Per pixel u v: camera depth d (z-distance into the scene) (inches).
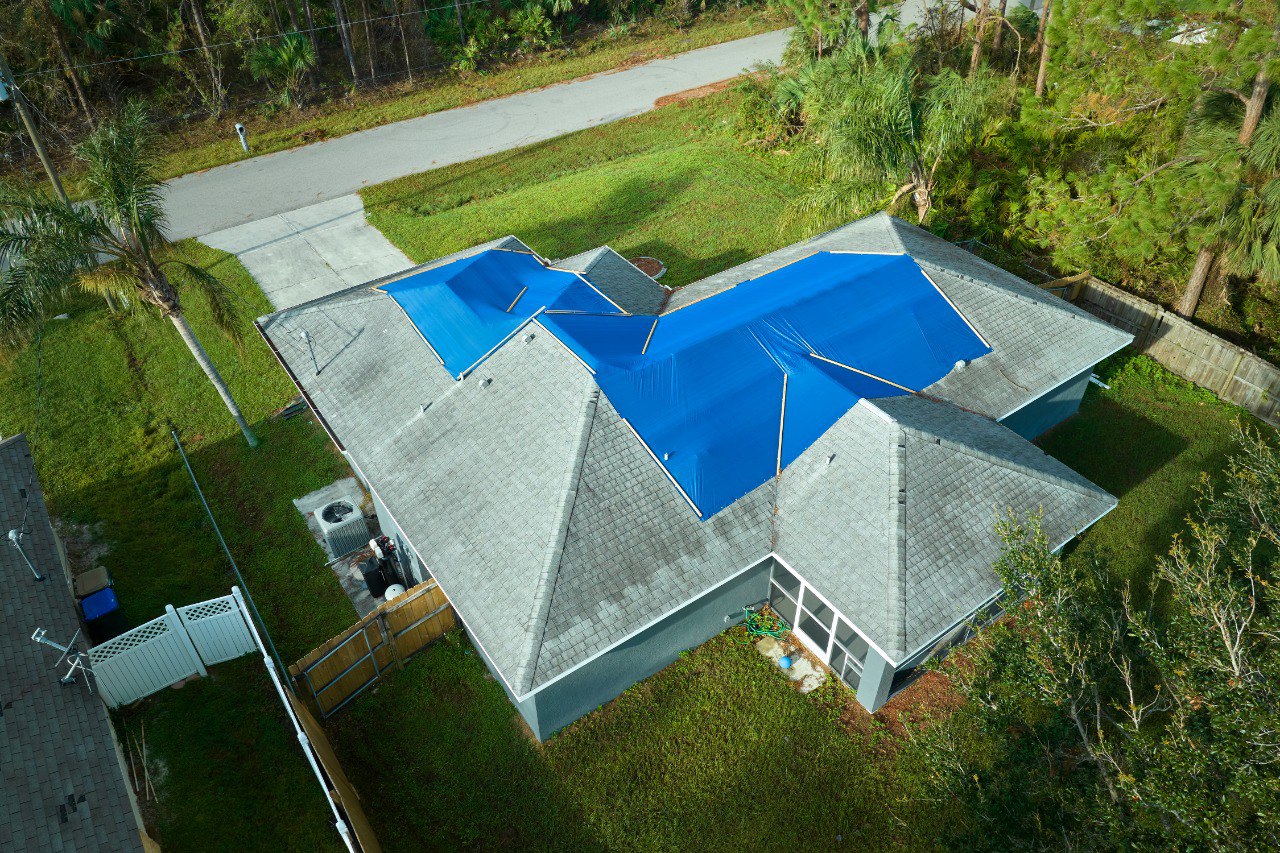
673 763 598.9
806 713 628.4
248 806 565.3
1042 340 789.2
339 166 1469.0
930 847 547.5
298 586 736.3
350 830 503.8
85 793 474.6
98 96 1609.3
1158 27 764.6
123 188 695.1
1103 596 483.2
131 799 501.4
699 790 582.6
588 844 556.1
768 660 666.2
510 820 569.6
